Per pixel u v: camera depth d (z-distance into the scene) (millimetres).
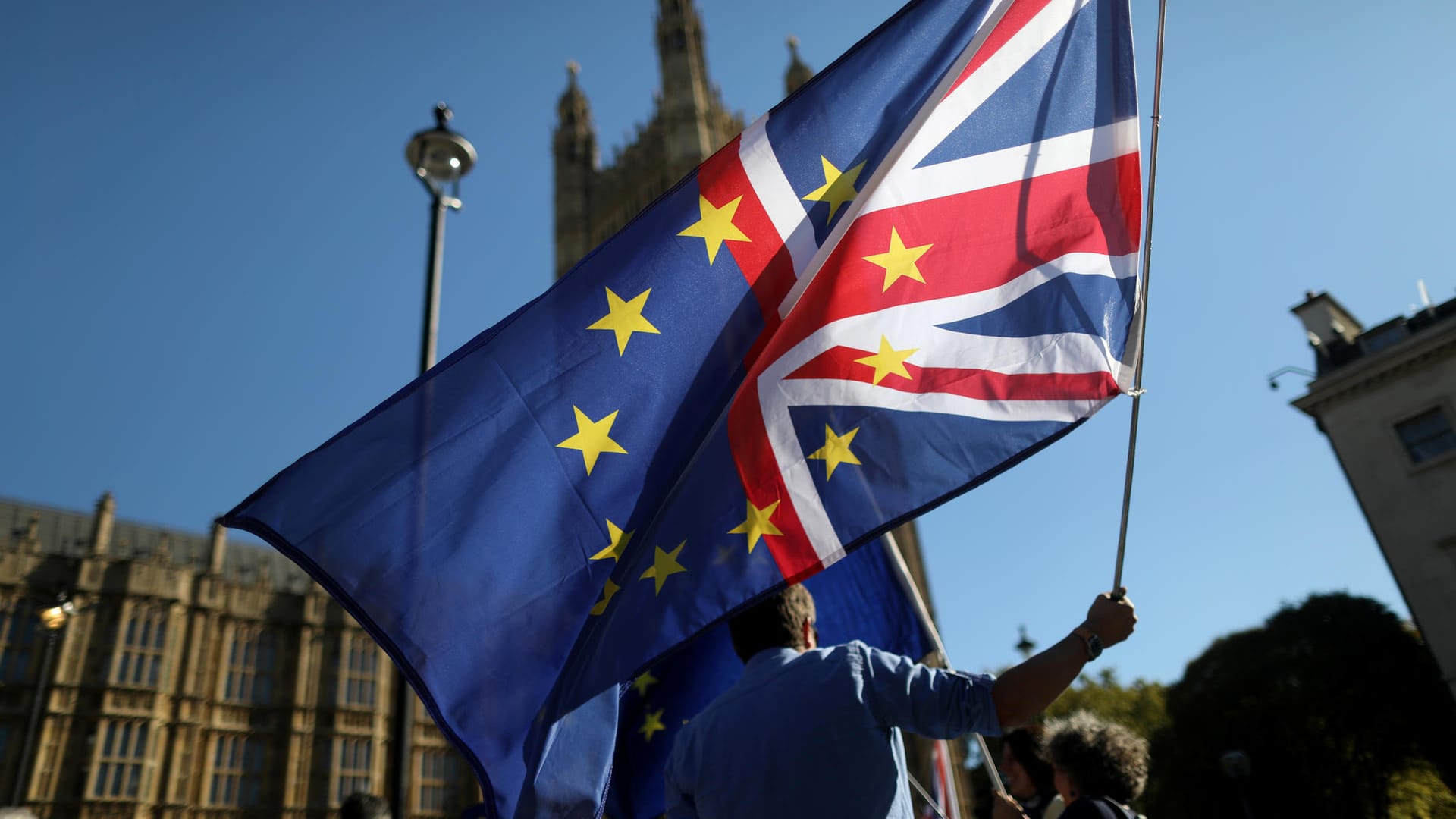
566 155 70688
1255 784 29734
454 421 3217
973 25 3758
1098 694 44844
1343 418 26875
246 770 49438
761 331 3367
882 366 3143
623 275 3447
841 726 2174
